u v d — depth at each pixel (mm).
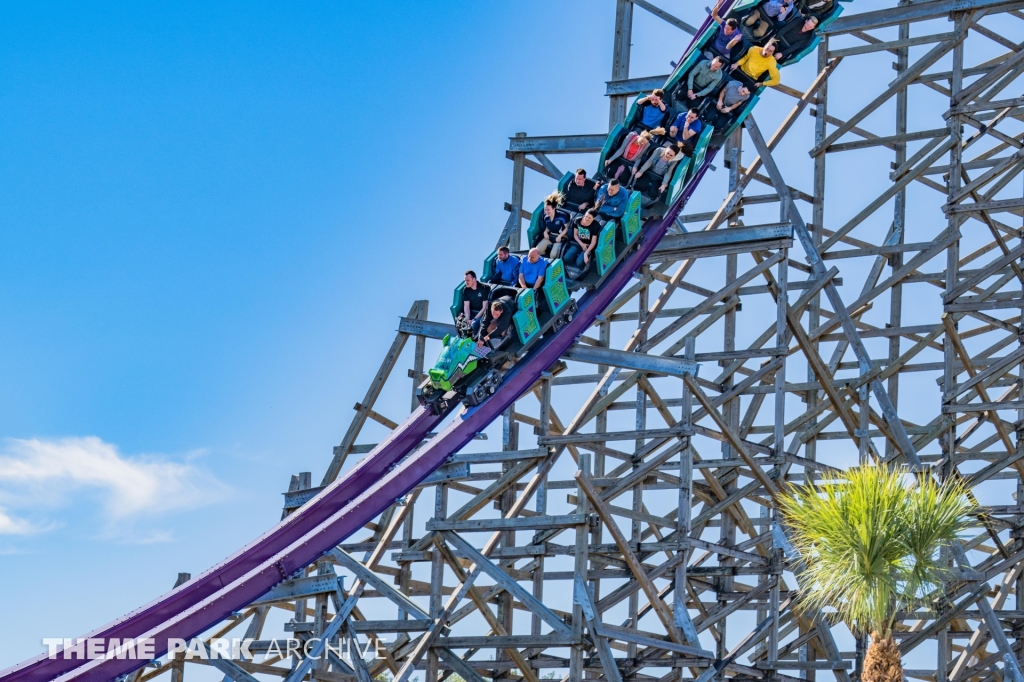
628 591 29734
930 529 17641
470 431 26641
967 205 30328
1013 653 28141
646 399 31359
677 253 29703
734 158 31531
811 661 28641
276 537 26984
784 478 30203
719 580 32938
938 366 33125
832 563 17906
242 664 27188
